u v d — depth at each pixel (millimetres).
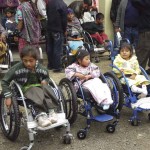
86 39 6484
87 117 3396
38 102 3041
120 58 4184
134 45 6000
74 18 6523
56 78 5512
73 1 7770
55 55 5809
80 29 6441
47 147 3221
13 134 3203
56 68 5879
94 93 3434
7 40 6461
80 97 3580
